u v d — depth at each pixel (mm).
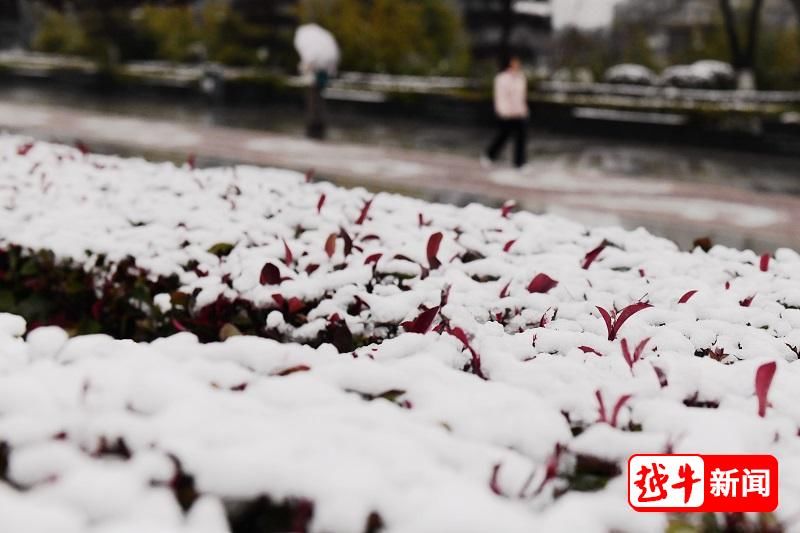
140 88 21328
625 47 25000
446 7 24625
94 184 4836
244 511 1216
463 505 1143
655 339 2439
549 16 24812
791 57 21828
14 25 30438
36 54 27359
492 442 1530
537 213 7223
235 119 16672
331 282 2762
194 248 3154
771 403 1891
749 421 1693
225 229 3379
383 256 3201
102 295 3221
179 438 1312
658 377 1966
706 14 28391
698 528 1308
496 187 8641
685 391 1947
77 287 3246
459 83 19172
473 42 24641
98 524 1119
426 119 17547
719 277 3457
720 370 2119
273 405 1614
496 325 2516
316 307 2627
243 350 1914
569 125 16047
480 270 3199
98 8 24125
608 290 3146
